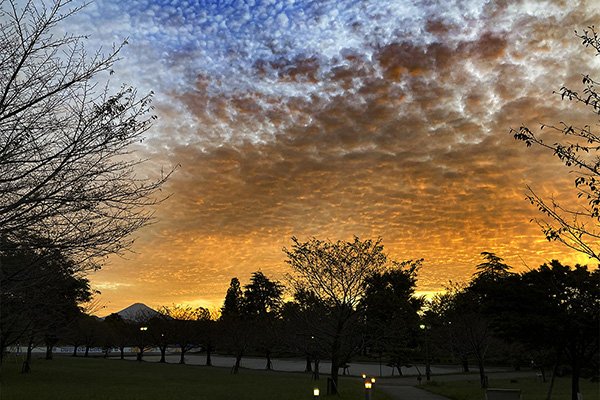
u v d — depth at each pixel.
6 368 49.97
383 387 37.25
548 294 22.09
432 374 59.34
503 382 42.66
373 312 31.41
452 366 77.75
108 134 7.16
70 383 36.06
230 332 70.81
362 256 31.31
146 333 90.12
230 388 34.16
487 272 45.53
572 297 21.64
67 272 7.80
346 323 30.08
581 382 42.81
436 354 78.31
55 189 6.89
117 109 7.22
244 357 110.94
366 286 31.08
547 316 22.25
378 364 83.62
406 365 62.31
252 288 101.12
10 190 6.66
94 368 57.09
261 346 68.56
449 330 53.16
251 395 28.98
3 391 28.98
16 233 6.82
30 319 15.88
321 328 30.23
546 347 23.83
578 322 20.97
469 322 44.16
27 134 6.79
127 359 95.06
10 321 13.03
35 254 7.31
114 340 94.94
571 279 21.64
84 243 6.98
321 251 31.17
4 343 23.25
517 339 24.20
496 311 24.55
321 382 39.22
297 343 34.09
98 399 25.94
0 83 6.88
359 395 28.03
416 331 59.09
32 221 6.71
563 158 7.91
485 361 79.31
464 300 46.97
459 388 34.81
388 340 31.94
